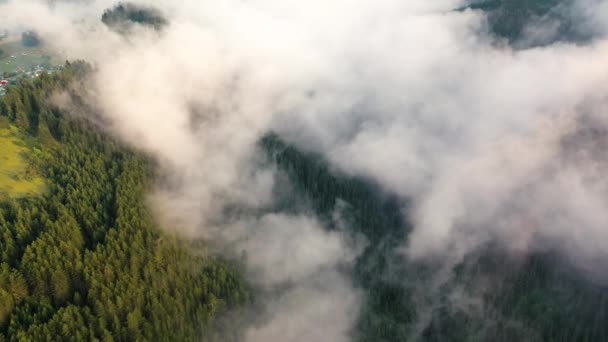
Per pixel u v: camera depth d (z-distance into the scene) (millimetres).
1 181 142125
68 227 124750
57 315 102750
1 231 118750
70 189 143375
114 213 144000
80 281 115688
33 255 112250
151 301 122375
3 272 105438
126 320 114062
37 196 139500
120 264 124312
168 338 119125
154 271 128875
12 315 100312
